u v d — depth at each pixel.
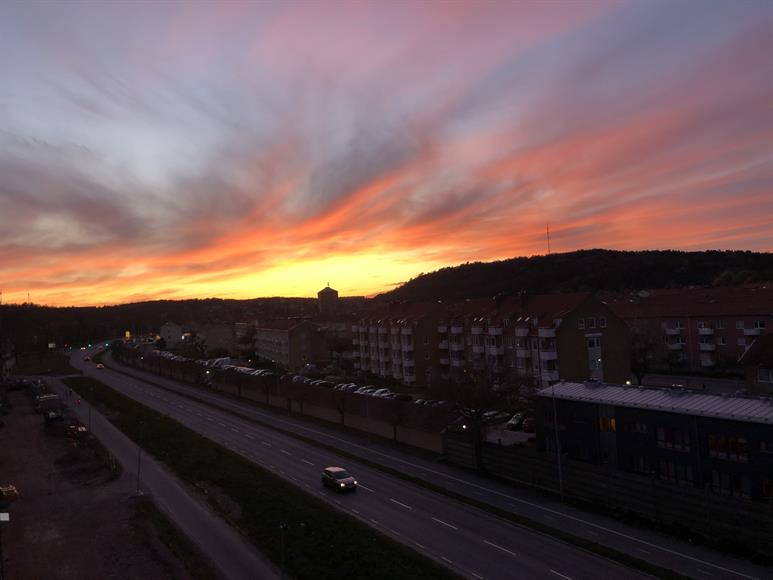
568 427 46.78
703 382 78.75
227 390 102.50
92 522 39.75
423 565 29.73
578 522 35.81
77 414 83.50
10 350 185.50
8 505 43.75
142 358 152.50
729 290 94.44
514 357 79.00
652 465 40.12
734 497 31.73
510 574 28.92
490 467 47.72
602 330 72.94
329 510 38.72
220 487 46.25
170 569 31.94
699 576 27.75
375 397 64.69
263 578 30.27
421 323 95.75
